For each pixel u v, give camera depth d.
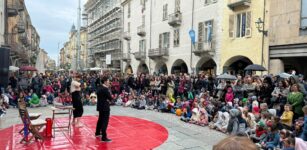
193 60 23.72
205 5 22.16
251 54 17.73
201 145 8.88
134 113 14.98
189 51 24.25
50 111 15.18
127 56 38.25
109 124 11.95
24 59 42.19
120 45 44.00
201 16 22.69
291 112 9.21
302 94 9.38
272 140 8.24
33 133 8.81
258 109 10.59
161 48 28.22
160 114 14.73
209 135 10.20
